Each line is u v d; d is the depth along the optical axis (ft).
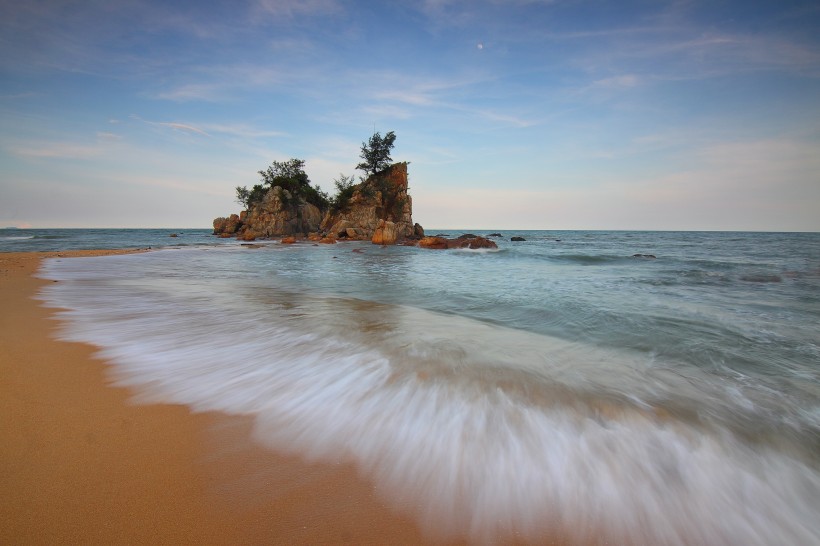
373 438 9.56
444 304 28.78
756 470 8.65
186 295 30.37
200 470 8.11
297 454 8.84
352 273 51.52
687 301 30.14
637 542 6.63
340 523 6.84
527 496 7.66
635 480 8.20
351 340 18.10
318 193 257.14
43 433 9.23
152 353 15.57
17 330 18.51
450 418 10.56
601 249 118.83
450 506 7.35
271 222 211.61
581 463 8.70
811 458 9.15
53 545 6.02
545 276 48.60
